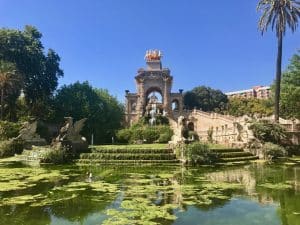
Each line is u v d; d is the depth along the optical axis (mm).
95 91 69500
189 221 11000
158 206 12867
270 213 12008
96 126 62875
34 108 60000
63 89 66000
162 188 16578
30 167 26484
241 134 36000
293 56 45719
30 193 15523
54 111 62250
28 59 60406
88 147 32000
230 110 106625
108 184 17812
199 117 76375
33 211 12266
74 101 62781
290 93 43312
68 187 16938
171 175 21406
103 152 30484
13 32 59469
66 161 29219
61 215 11711
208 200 13938
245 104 106250
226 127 42125
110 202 13625
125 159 28703
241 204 13305
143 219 11070
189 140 29719
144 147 31922
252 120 37156
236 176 20891
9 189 16484
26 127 39500
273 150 32156
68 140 30781
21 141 38125
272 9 41344
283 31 40844
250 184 17719
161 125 63000
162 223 10727
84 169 24906
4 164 28750
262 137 35000
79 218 11305
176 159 28406
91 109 63125
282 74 47094
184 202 13555
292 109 45844
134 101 101125
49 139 55000
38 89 63562
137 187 16906
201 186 17125
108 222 10727
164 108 93438
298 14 41188
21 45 60031
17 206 13008
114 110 70438
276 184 17734
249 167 25859
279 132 36375
